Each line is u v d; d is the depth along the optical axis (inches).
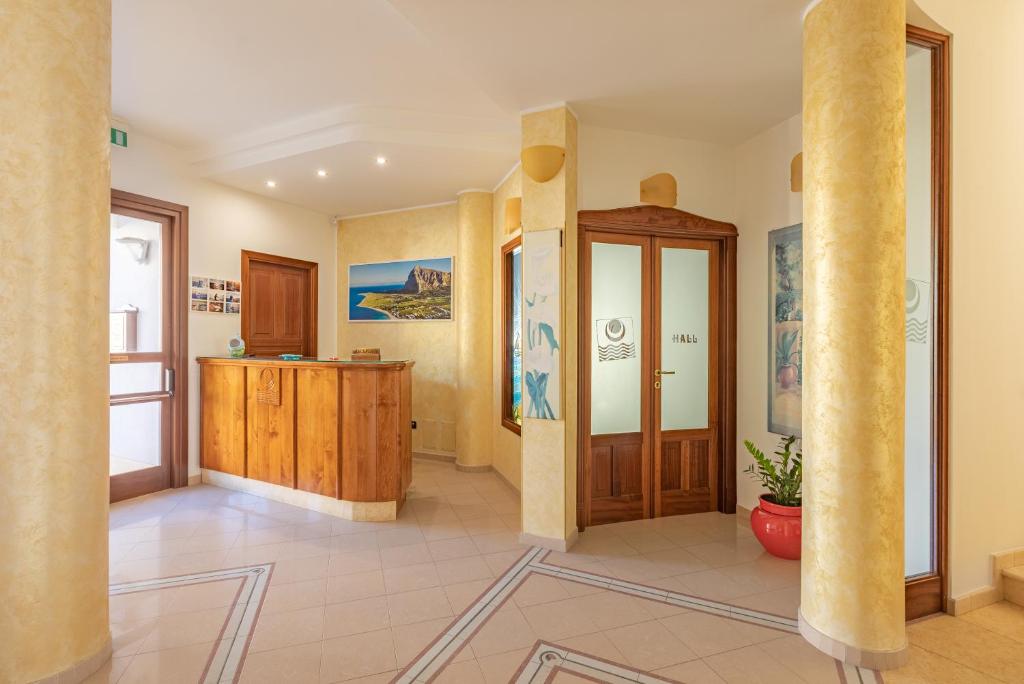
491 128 154.3
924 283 96.3
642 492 149.6
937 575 94.7
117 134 156.6
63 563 72.6
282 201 213.5
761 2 87.7
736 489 153.3
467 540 131.1
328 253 235.0
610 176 142.7
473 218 199.5
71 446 73.4
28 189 69.2
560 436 125.4
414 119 152.2
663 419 151.9
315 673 76.9
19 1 68.4
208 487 176.9
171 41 114.7
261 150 166.9
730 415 153.0
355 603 98.1
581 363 141.3
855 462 79.9
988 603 97.1
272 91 139.5
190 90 138.6
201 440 182.7
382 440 145.6
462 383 201.2
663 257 151.1
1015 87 101.8
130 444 165.8
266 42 115.2
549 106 127.6
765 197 142.7
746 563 117.8
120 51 118.9
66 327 72.7
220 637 86.3
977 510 97.4
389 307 226.2
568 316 129.1
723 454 154.3
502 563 117.1
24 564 69.1
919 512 97.7
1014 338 101.3
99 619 77.7
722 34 98.1
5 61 67.3
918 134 96.9
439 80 133.6
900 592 81.1
